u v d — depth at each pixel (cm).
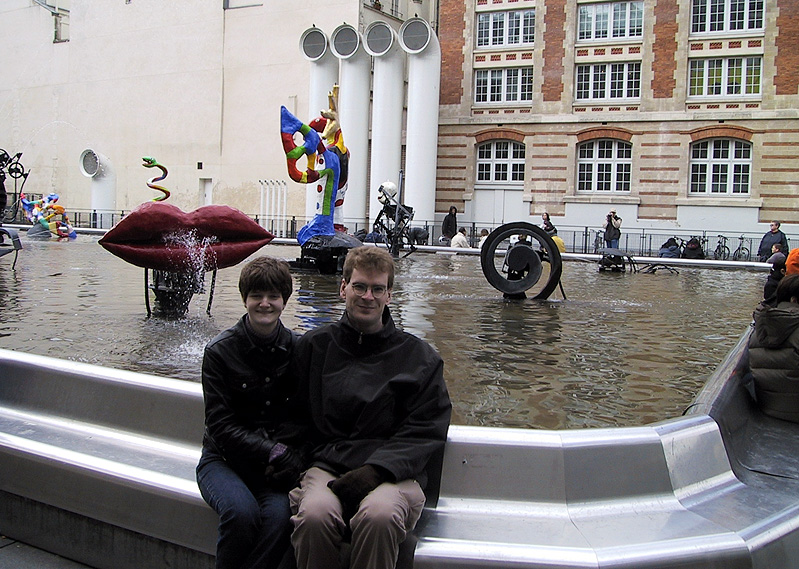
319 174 1334
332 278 1255
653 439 326
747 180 3100
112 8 4241
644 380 534
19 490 362
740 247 3008
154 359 543
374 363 303
